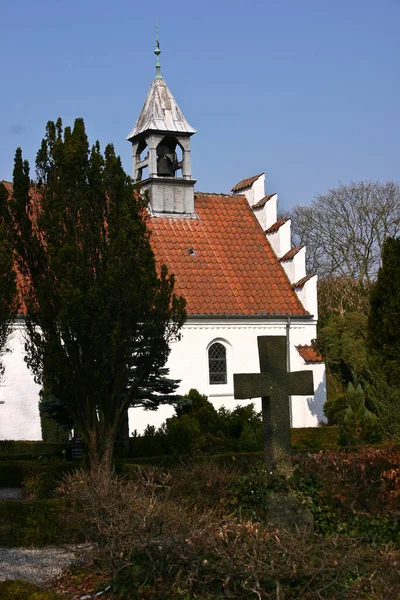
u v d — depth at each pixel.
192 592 9.31
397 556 9.51
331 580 8.92
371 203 52.91
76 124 16.08
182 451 21.16
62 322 14.88
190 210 34.56
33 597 8.64
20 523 13.88
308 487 12.81
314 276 32.94
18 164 15.99
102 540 10.60
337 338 32.66
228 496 12.86
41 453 23.42
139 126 34.62
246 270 33.28
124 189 15.99
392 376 21.36
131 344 15.74
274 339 13.25
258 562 8.77
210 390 30.69
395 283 21.14
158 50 35.06
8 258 14.63
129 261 15.34
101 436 15.78
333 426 29.53
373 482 13.35
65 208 15.49
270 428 13.09
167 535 9.80
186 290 31.39
